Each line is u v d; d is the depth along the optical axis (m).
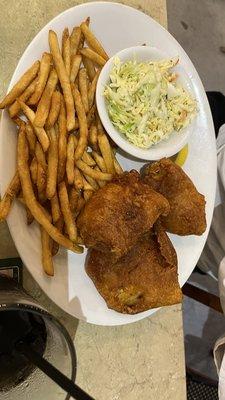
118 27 0.37
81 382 0.38
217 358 0.46
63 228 0.33
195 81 0.40
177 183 0.36
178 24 0.65
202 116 0.41
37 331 0.28
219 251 0.49
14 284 0.31
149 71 0.36
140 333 0.41
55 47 0.33
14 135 0.33
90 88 0.35
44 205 0.33
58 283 0.34
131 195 0.33
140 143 0.36
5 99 0.32
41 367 0.25
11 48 0.36
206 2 0.67
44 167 0.32
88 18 0.35
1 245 0.35
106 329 0.39
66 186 0.33
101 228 0.32
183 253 0.40
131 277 0.35
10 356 0.27
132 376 0.40
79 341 0.38
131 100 0.35
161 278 0.35
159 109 0.37
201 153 0.41
